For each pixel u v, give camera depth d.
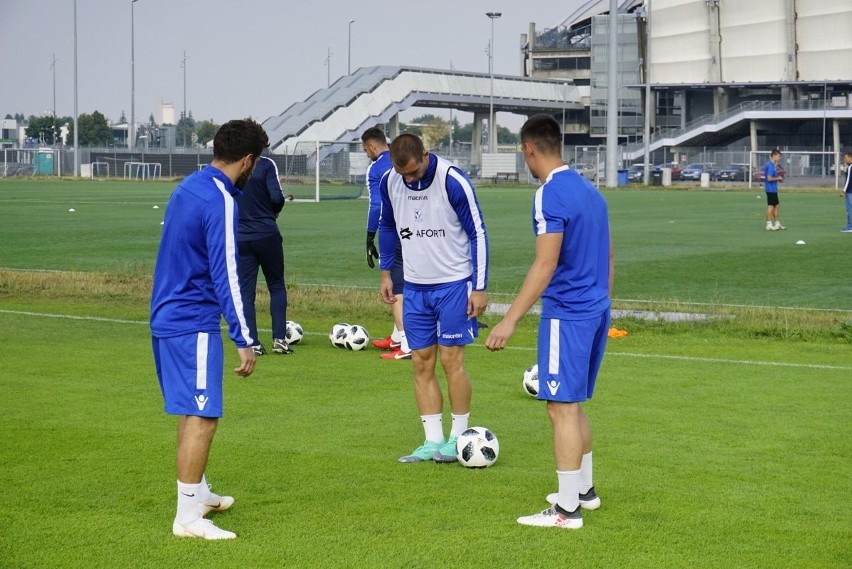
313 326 11.87
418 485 5.73
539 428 7.14
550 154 5.07
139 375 8.72
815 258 19.58
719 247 21.92
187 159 75.12
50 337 10.71
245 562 4.53
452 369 6.36
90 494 5.51
